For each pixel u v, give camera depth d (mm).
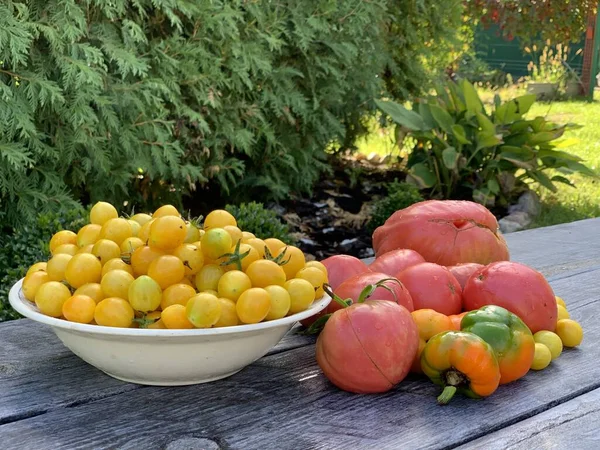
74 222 2941
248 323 1106
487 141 4805
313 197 5227
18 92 3053
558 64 12336
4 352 1334
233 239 1243
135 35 3385
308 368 1284
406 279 1376
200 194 5012
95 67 3312
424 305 1353
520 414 1112
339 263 1465
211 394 1165
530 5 8445
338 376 1162
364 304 1188
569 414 1121
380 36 5254
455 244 1673
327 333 1168
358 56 5027
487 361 1118
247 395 1164
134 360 1122
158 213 1261
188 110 3787
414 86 5945
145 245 1188
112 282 1116
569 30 9055
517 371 1194
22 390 1169
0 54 2986
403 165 6219
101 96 3398
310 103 4801
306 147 4910
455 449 1008
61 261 1197
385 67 5770
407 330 1166
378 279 1310
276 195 4754
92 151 3475
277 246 1289
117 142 3676
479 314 1220
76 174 3625
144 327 1099
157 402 1134
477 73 11828
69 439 1016
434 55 6059
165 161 3949
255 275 1151
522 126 5047
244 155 4785
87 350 1136
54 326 1099
